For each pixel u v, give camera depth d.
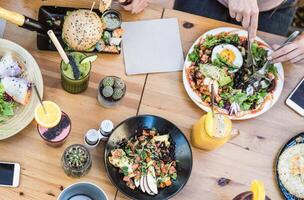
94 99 1.06
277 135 1.09
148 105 1.08
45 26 1.05
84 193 0.95
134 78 1.09
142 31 1.14
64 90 1.06
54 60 1.08
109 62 1.10
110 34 1.09
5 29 1.08
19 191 0.97
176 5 1.43
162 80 1.10
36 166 0.99
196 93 1.08
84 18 1.00
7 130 0.97
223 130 0.99
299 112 1.12
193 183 1.03
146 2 1.14
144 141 1.02
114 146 1.00
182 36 1.15
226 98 1.09
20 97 0.98
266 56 1.15
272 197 1.04
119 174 0.99
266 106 1.10
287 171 1.05
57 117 0.95
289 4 1.39
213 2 1.40
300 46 1.12
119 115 1.06
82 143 1.02
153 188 0.97
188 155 1.00
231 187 1.04
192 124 1.08
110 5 1.13
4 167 0.96
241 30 1.17
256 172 1.06
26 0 1.11
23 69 1.03
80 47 1.01
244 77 1.12
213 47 1.13
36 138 1.01
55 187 0.98
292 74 1.16
